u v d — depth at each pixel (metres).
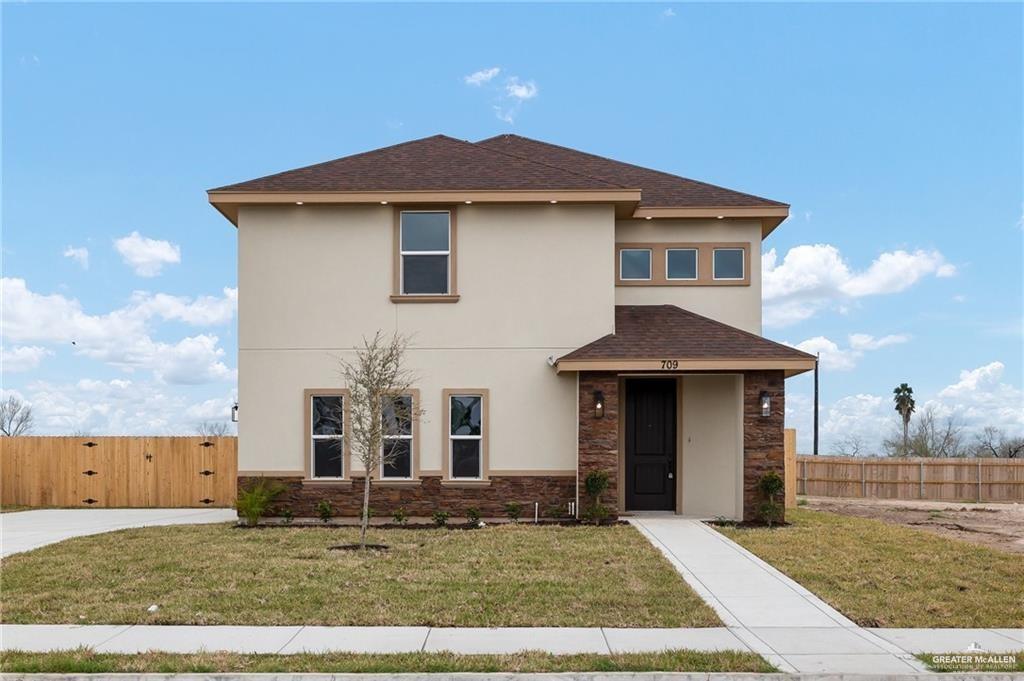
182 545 13.55
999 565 12.20
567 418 16.78
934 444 50.53
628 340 16.53
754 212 18.28
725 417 17.36
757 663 7.44
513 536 14.30
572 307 16.92
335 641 8.15
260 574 11.10
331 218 17.05
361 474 16.64
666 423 17.56
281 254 16.98
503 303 16.95
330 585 10.44
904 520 21.02
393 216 17.00
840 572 11.49
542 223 17.06
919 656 7.72
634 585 10.52
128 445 21.97
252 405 16.80
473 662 7.40
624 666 7.31
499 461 16.70
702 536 14.27
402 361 16.83
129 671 7.18
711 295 18.64
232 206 17.00
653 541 13.79
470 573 11.16
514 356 16.88
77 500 21.94
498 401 16.80
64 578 11.00
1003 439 48.59
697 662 7.46
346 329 16.89
